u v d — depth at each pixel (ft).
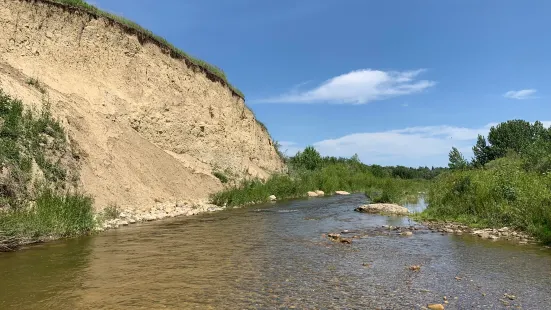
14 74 64.03
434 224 49.67
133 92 87.97
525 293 22.49
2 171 41.93
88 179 56.59
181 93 100.48
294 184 111.96
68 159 53.72
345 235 42.91
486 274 26.43
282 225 50.80
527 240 38.09
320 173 140.05
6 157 43.47
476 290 23.07
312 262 30.12
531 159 70.79
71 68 78.18
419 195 93.09
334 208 74.59
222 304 20.67
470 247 35.27
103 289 23.02
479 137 158.81
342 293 22.57
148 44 97.66
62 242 37.40
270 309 19.95
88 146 62.23
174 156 87.81
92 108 73.67
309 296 22.02
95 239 39.22
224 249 35.01
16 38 72.08
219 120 110.52
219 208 73.26
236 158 109.81
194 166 90.12
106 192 58.59
